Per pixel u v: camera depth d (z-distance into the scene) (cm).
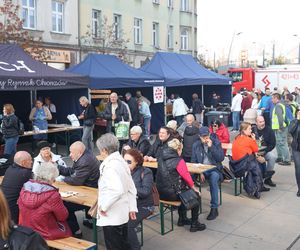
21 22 1775
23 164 531
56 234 466
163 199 603
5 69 1104
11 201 510
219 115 1645
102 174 442
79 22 2489
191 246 567
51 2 2322
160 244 575
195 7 3678
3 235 260
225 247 562
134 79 1462
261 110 1515
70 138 1430
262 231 618
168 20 3303
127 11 2884
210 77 1855
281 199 778
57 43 2336
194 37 3684
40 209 453
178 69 1766
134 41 2997
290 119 1062
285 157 1076
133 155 524
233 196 798
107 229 445
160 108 1739
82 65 1455
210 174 684
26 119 1555
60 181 617
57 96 1488
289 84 2692
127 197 449
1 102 1520
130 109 1439
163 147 658
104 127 1516
